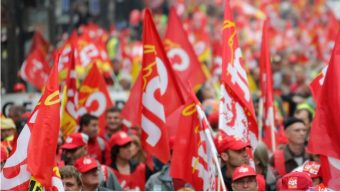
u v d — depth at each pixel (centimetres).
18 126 2638
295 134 2473
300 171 1952
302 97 3859
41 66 3388
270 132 2539
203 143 2056
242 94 2159
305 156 2484
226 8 2173
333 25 5891
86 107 2942
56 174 1802
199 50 4550
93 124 2639
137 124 2586
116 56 5494
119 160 2459
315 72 4988
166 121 2342
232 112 2164
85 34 4062
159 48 2312
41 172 1752
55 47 4281
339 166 1769
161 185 2275
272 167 2469
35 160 1750
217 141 2117
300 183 1853
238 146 2078
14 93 3216
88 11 6350
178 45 2775
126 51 4781
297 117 2722
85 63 3738
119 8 7888
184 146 2073
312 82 2203
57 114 1764
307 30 7288
